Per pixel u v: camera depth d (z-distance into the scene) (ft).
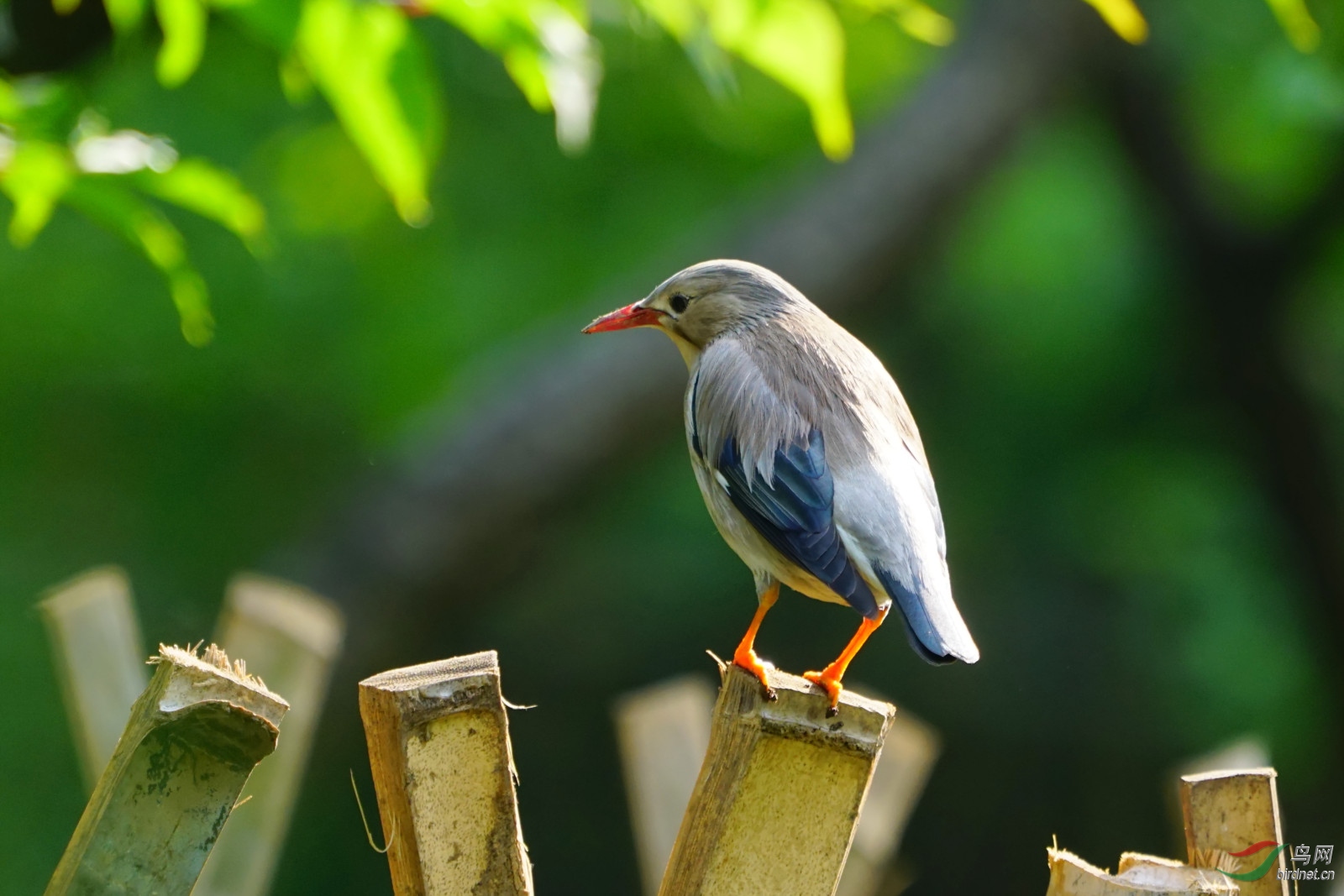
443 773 10.45
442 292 52.29
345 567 44.75
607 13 17.83
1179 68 49.29
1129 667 58.49
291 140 50.24
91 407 52.42
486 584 46.75
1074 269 55.62
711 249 48.80
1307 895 25.95
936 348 58.49
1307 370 50.47
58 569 51.34
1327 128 40.91
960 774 60.64
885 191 48.55
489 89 53.06
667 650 61.16
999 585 60.29
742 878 11.32
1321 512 49.49
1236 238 49.26
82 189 16.88
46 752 50.19
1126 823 58.49
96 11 19.19
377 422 51.70
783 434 17.52
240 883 20.12
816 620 61.46
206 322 18.21
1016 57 49.11
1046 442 58.18
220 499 52.60
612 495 57.93
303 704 20.98
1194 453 55.26
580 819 61.46
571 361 46.93
